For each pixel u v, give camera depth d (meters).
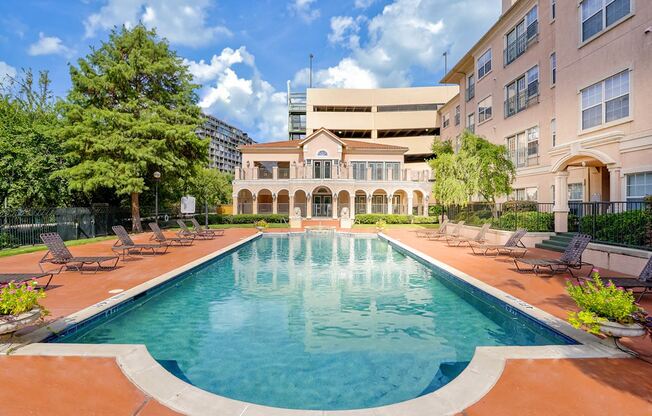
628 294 4.40
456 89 47.66
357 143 40.09
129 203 27.52
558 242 13.22
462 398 3.39
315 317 6.88
